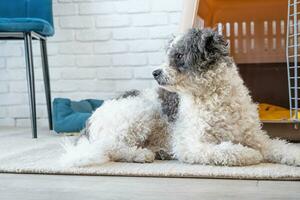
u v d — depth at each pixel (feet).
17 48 10.11
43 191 3.97
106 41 9.76
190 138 5.10
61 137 7.98
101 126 5.47
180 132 5.26
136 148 5.32
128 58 9.73
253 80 9.21
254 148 5.13
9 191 4.01
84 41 9.81
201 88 5.10
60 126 8.28
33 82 7.91
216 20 9.32
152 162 5.16
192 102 5.18
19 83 10.12
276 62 9.10
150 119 5.49
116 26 9.71
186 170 4.51
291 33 8.95
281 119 6.86
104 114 5.54
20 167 4.86
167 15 9.55
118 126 5.38
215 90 5.09
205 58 5.04
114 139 5.34
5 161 5.32
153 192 3.83
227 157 4.70
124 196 3.73
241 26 9.25
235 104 5.10
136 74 9.73
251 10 9.18
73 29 9.81
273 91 9.11
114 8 9.69
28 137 8.01
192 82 5.10
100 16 9.74
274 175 4.21
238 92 5.18
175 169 4.60
